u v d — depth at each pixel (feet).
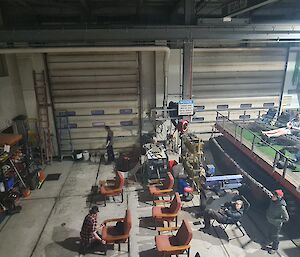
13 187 26.20
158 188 24.61
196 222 22.62
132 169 32.58
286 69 36.52
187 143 28.09
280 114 35.88
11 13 32.24
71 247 19.98
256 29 24.23
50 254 19.31
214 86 36.37
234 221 20.16
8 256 19.24
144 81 34.88
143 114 35.99
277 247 19.40
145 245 20.03
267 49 35.50
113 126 36.17
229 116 37.42
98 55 33.42
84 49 28.37
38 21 32.81
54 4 27.66
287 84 37.22
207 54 34.96
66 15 33.12
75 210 24.64
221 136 36.96
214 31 23.90
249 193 25.63
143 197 26.68
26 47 28.89
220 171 31.81
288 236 21.04
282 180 22.00
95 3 30.76
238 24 24.23
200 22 24.27
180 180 26.16
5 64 31.17
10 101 31.81
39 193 27.68
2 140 24.97
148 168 27.66
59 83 33.99
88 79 34.19
